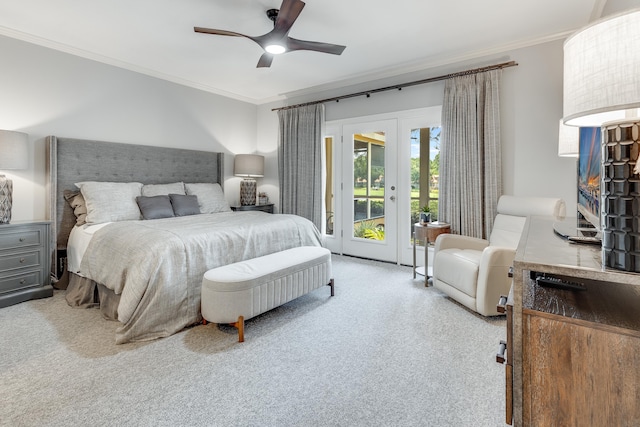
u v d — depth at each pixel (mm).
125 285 2363
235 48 3627
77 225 3406
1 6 2783
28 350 2150
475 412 1588
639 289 1037
